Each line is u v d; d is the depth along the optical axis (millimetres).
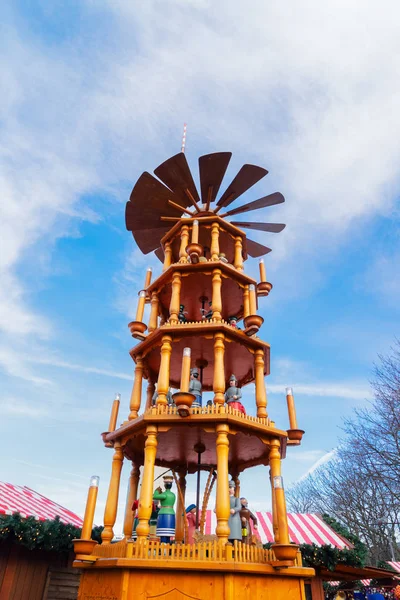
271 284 13375
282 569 8141
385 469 28328
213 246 12914
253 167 12984
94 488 9242
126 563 7746
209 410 9727
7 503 14328
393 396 28141
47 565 14141
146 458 9414
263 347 11758
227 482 8945
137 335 11797
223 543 8180
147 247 15703
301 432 10719
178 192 13883
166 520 9789
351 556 14797
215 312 11398
